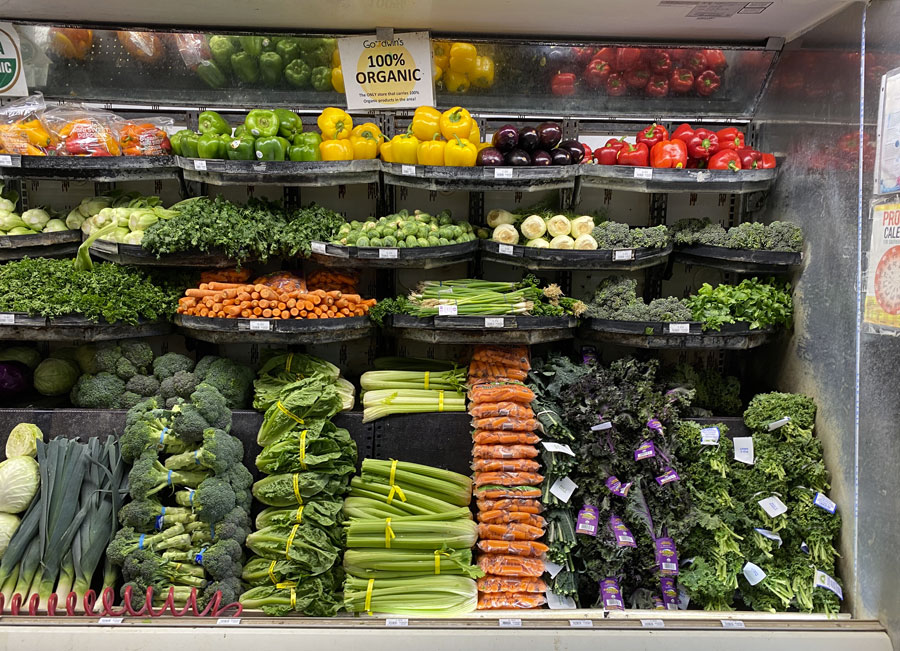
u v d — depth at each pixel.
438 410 3.15
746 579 2.98
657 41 3.42
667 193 3.78
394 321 3.14
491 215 3.41
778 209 3.51
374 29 3.30
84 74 3.38
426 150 3.17
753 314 3.21
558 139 3.25
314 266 3.69
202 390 2.94
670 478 2.89
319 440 2.88
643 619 2.65
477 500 2.99
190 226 2.98
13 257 3.29
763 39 3.40
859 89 2.85
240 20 3.16
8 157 3.04
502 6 2.98
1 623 2.40
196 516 2.71
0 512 2.76
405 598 2.79
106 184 3.62
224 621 2.48
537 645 2.50
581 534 2.92
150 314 3.05
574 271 3.79
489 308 3.11
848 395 2.91
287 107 3.56
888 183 2.67
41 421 2.99
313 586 2.70
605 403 3.01
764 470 3.02
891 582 2.64
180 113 3.56
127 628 2.41
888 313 2.67
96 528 2.71
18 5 2.97
